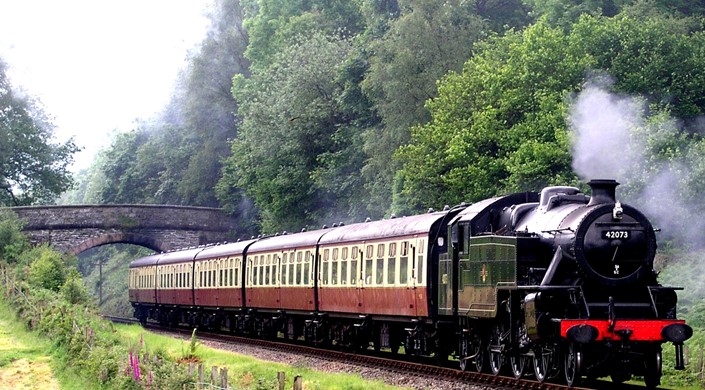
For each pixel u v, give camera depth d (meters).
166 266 55.47
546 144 35.38
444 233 25.08
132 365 22.23
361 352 31.77
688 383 22.95
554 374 20.22
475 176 38.03
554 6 51.53
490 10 60.25
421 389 20.53
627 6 45.75
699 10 49.00
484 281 21.86
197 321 50.31
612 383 20.75
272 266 38.41
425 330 26.05
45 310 37.28
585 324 18.44
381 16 60.75
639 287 19.42
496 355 22.12
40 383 26.92
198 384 19.36
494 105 40.03
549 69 38.78
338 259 31.84
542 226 20.58
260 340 37.59
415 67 49.31
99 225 68.81
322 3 76.75
